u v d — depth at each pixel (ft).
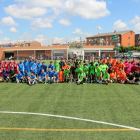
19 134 12.89
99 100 21.62
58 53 138.72
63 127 14.02
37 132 13.17
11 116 16.52
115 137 12.35
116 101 21.16
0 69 36.17
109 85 31.19
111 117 16.06
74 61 38.37
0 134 12.92
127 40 182.19
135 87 29.32
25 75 34.55
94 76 34.01
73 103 20.45
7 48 170.19
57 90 27.37
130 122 14.92
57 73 34.19
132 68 35.27
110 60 42.01
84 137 12.36
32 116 16.47
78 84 32.14
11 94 25.03
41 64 34.94
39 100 21.83
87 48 140.97
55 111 17.78
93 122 14.98
